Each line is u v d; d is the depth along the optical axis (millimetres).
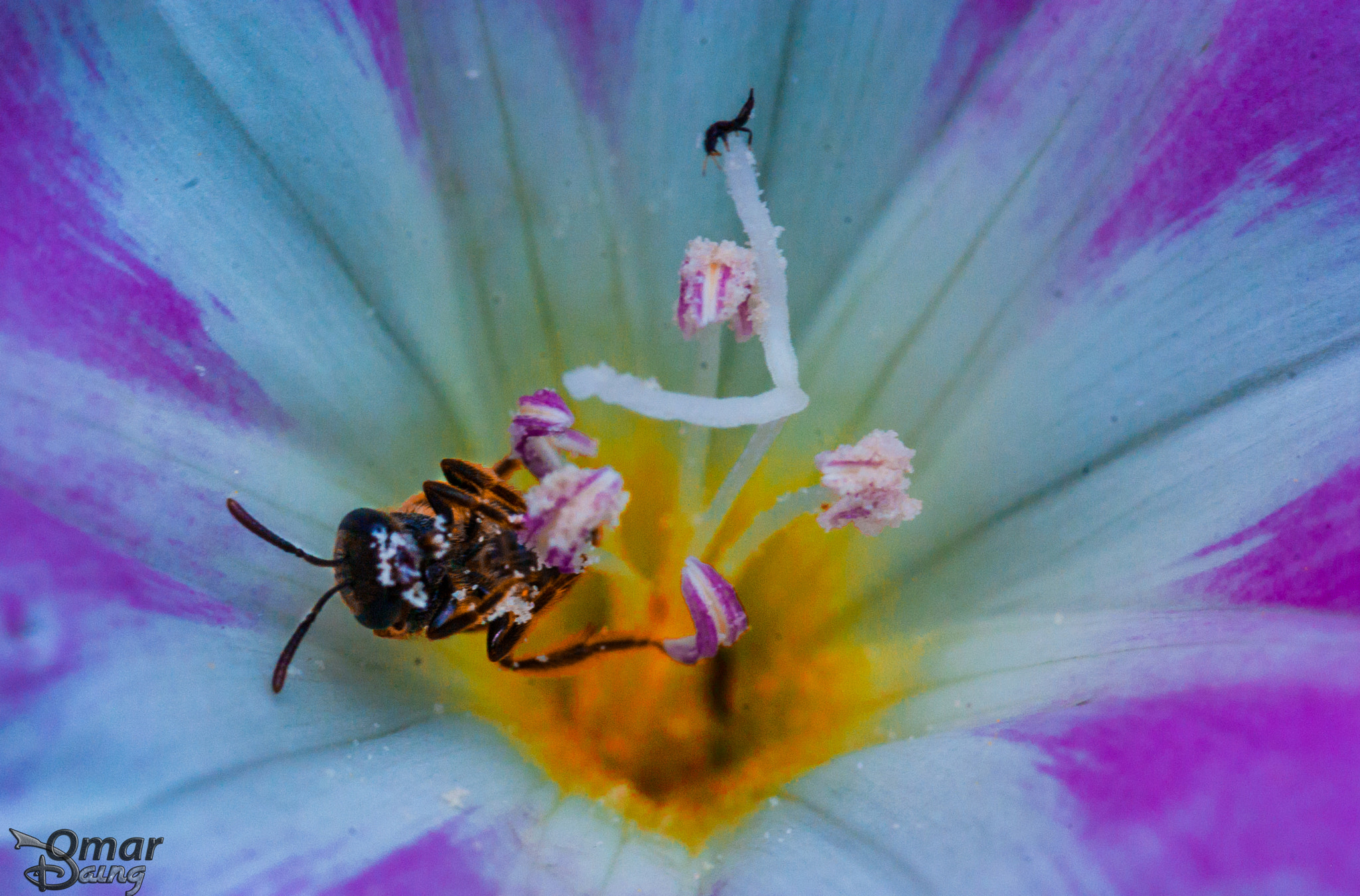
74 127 49
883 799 49
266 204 51
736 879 48
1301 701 46
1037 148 52
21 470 47
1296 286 50
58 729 45
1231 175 51
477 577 49
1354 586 48
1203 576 50
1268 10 51
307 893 46
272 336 51
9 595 46
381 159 52
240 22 51
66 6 49
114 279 49
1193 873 45
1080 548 51
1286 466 50
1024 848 46
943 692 51
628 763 52
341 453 51
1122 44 52
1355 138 50
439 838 47
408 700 50
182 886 45
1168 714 47
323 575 50
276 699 48
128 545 48
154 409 49
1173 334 51
